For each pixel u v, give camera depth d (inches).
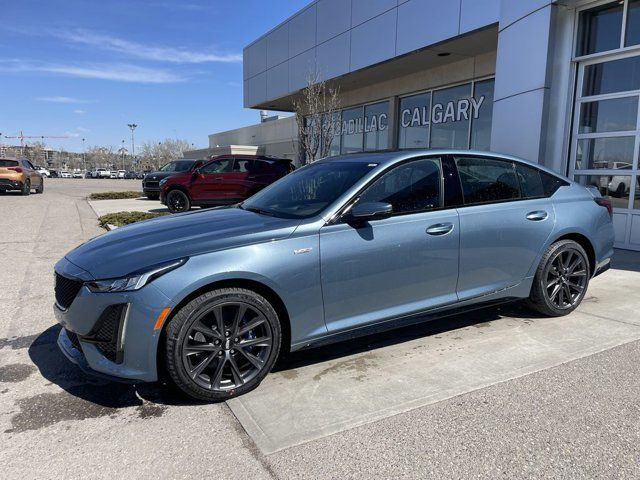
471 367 142.9
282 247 129.3
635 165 311.6
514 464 97.9
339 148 738.2
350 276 137.9
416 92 579.8
